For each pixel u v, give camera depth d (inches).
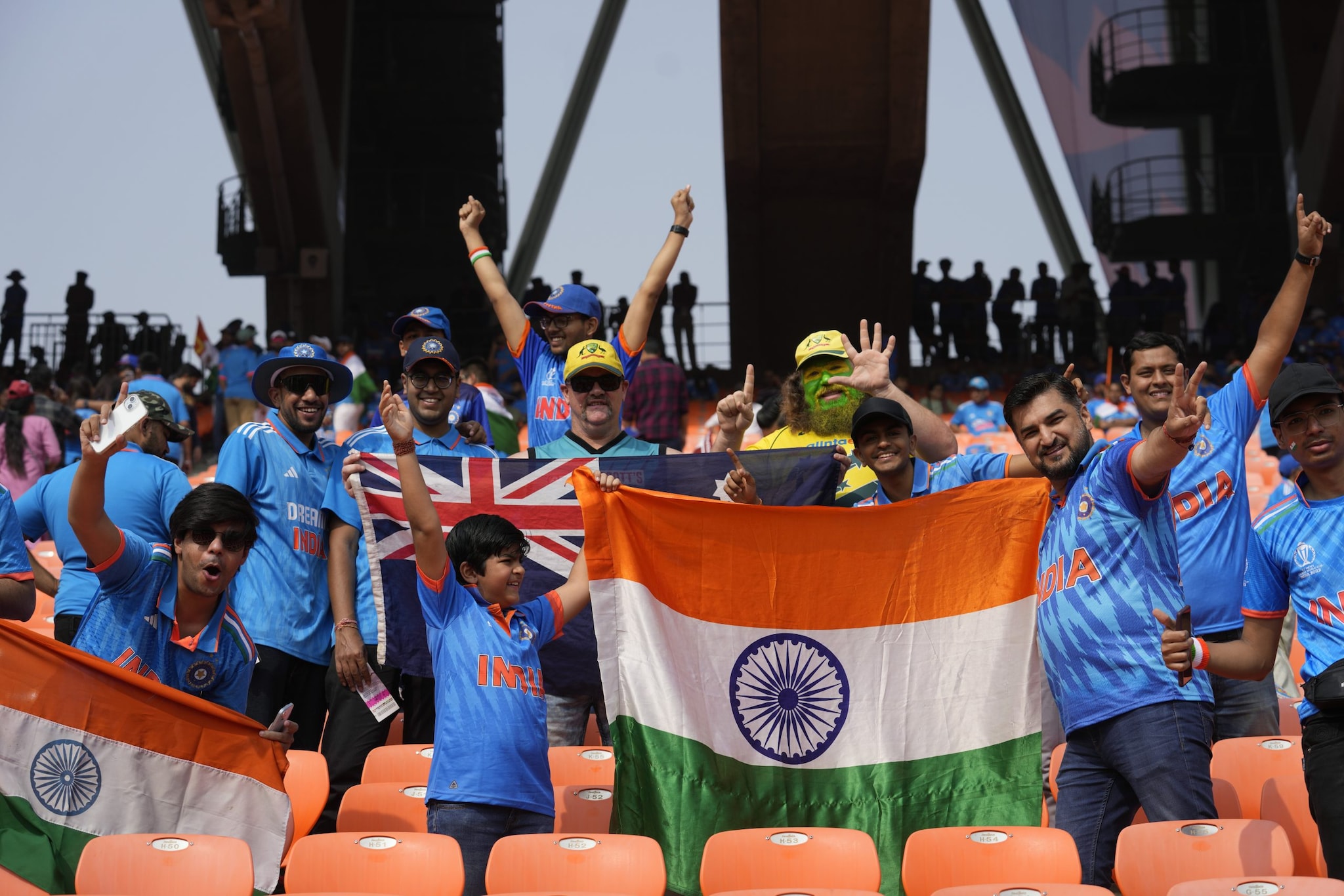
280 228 1037.8
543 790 168.7
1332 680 150.9
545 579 210.4
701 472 207.2
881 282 989.8
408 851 157.0
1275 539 163.2
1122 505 163.9
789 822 181.3
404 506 171.9
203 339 777.6
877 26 884.6
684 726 182.9
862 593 187.8
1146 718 160.7
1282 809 170.6
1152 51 1233.4
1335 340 843.4
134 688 169.3
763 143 939.3
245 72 924.0
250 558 206.5
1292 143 1086.4
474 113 1236.5
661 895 153.5
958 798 181.9
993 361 994.1
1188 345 1014.4
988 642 185.9
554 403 247.3
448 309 1082.1
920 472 207.5
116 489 206.5
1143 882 153.1
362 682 200.2
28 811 164.1
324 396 215.6
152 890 150.8
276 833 171.9
